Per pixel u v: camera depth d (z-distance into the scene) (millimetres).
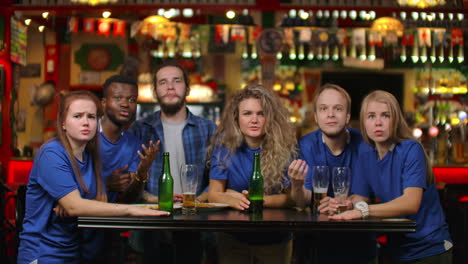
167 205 2510
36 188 2506
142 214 2275
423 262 2605
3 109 5984
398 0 6359
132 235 3244
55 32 8203
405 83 8516
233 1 6410
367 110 2641
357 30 7125
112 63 8305
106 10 6449
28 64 8234
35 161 2518
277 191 2859
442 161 6422
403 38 7160
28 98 8117
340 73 8594
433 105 7930
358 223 2195
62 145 2490
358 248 2645
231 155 2861
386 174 2654
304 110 8414
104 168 3072
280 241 2725
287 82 8383
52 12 6438
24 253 2502
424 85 8148
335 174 2490
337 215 2297
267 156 2805
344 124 2781
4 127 5996
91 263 2629
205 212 2549
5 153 6027
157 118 3398
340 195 2480
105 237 2553
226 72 8312
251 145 2865
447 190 4211
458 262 4086
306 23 7055
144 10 6625
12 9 6039
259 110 2775
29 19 6469
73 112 2475
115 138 3150
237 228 2184
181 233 2418
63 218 2451
